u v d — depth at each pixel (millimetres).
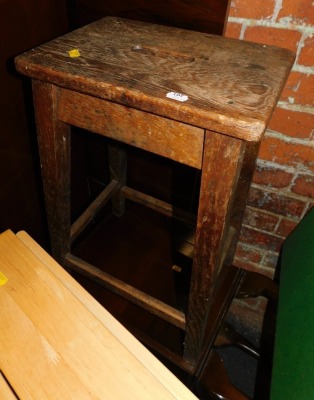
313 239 1067
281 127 1047
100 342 696
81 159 1536
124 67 725
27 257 828
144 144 748
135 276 1341
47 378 646
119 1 1065
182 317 996
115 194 1451
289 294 1115
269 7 886
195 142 679
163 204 1358
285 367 995
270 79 708
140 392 637
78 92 752
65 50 784
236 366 1721
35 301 750
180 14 995
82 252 1411
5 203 1260
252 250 1390
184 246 1456
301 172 1103
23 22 1059
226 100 630
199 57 784
